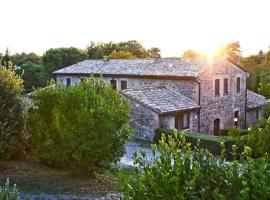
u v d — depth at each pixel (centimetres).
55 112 1427
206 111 3052
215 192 366
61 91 1460
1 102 1459
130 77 3247
